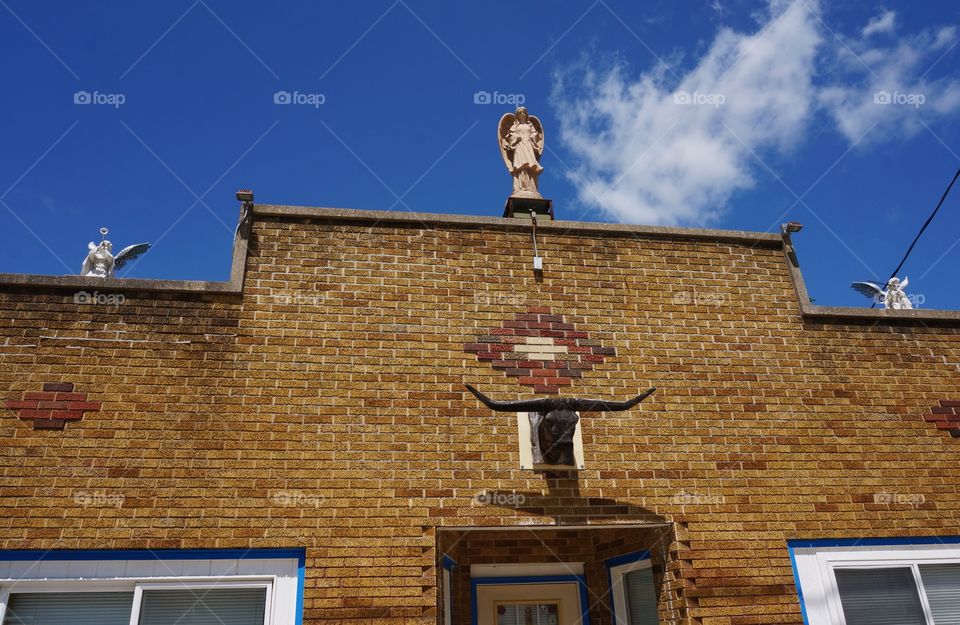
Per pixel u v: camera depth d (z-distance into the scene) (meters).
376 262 7.57
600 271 7.97
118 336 6.84
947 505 7.46
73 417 6.47
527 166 9.27
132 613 5.98
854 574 7.09
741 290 8.14
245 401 6.74
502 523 6.62
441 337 7.32
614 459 7.05
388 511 6.52
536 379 7.31
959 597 7.14
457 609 7.73
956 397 7.99
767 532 7.01
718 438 7.32
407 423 6.89
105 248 7.51
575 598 8.21
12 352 6.62
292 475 6.52
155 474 6.37
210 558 6.18
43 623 5.95
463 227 7.93
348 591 6.22
